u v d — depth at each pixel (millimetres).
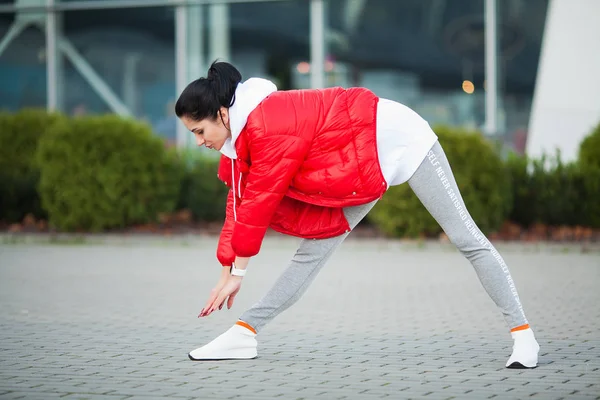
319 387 4371
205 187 13031
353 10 15719
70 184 12273
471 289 8078
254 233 4625
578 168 12266
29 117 13711
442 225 4766
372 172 4570
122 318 6594
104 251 11234
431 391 4270
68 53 17000
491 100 14961
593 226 12203
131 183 12352
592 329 6031
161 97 16719
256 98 4551
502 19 14891
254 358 5113
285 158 4516
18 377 4617
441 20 15258
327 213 4781
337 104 4562
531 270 9281
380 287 8242
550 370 4723
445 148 11664
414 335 5871
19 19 17062
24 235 12406
